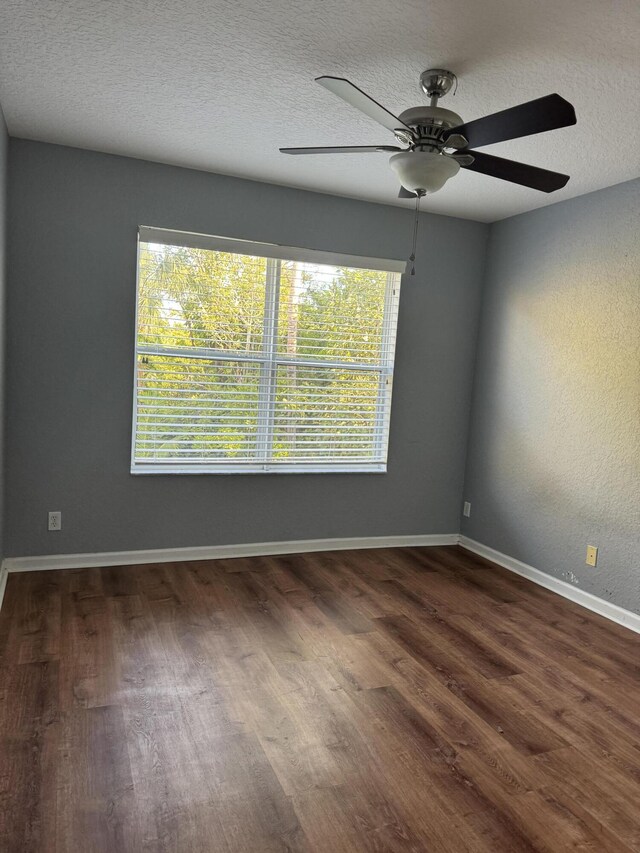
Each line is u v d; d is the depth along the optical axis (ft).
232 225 12.42
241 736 6.98
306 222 13.03
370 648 9.40
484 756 6.89
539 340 13.01
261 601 10.96
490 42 6.72
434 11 6.21
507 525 13.84
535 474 13.05
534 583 12.84
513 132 6.63
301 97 8.48
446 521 15.26
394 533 14.80
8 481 11.41
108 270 11.64
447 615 10.89
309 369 13.62
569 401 12.19
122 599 10.66
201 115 9.32
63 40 7.23
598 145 9.29
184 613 10.23
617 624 10.91
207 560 12.98
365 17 6.40
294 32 6.77
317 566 13.04
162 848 5.31
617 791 6.44
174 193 11.93
